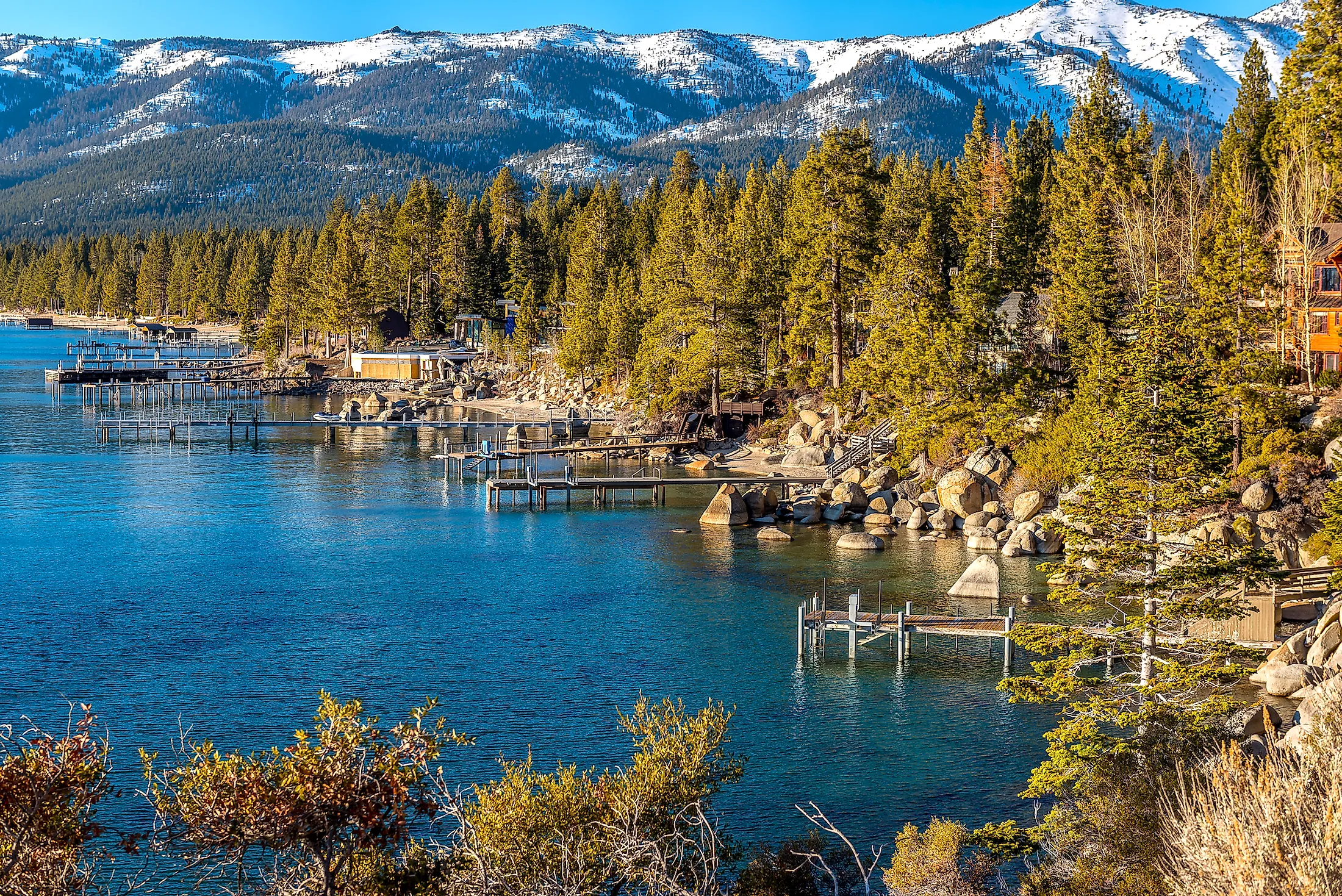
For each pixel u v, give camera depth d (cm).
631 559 6241
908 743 3638
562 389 14188
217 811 1738
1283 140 8275
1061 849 2461
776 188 15912
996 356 8044
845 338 10062
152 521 7138
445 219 18550
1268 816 1444
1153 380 3247
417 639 4684
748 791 3288
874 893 2591
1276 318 5981
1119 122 10625
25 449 10344
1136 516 3234
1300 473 5722
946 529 6938
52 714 3731
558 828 2158
